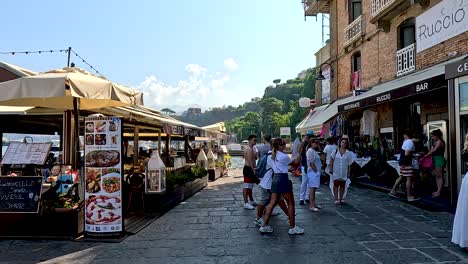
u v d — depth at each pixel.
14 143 7.91
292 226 7.10
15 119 11.88
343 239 6.65
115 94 7.36
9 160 7.62
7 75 10.91
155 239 6.94
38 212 7.05
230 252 6.04
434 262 5.33
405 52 14.30
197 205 10.67
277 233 7.18
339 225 7.73
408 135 10.41
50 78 6.61
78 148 9.03
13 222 7.11
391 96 11.44
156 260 5.72
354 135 19.03
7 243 6.75
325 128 20.06
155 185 9.41
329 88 23.17
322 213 9.03
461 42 11.23
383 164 15.12
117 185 7.14
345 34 19.84
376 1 15.89
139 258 5.83
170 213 9.48
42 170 8.42
